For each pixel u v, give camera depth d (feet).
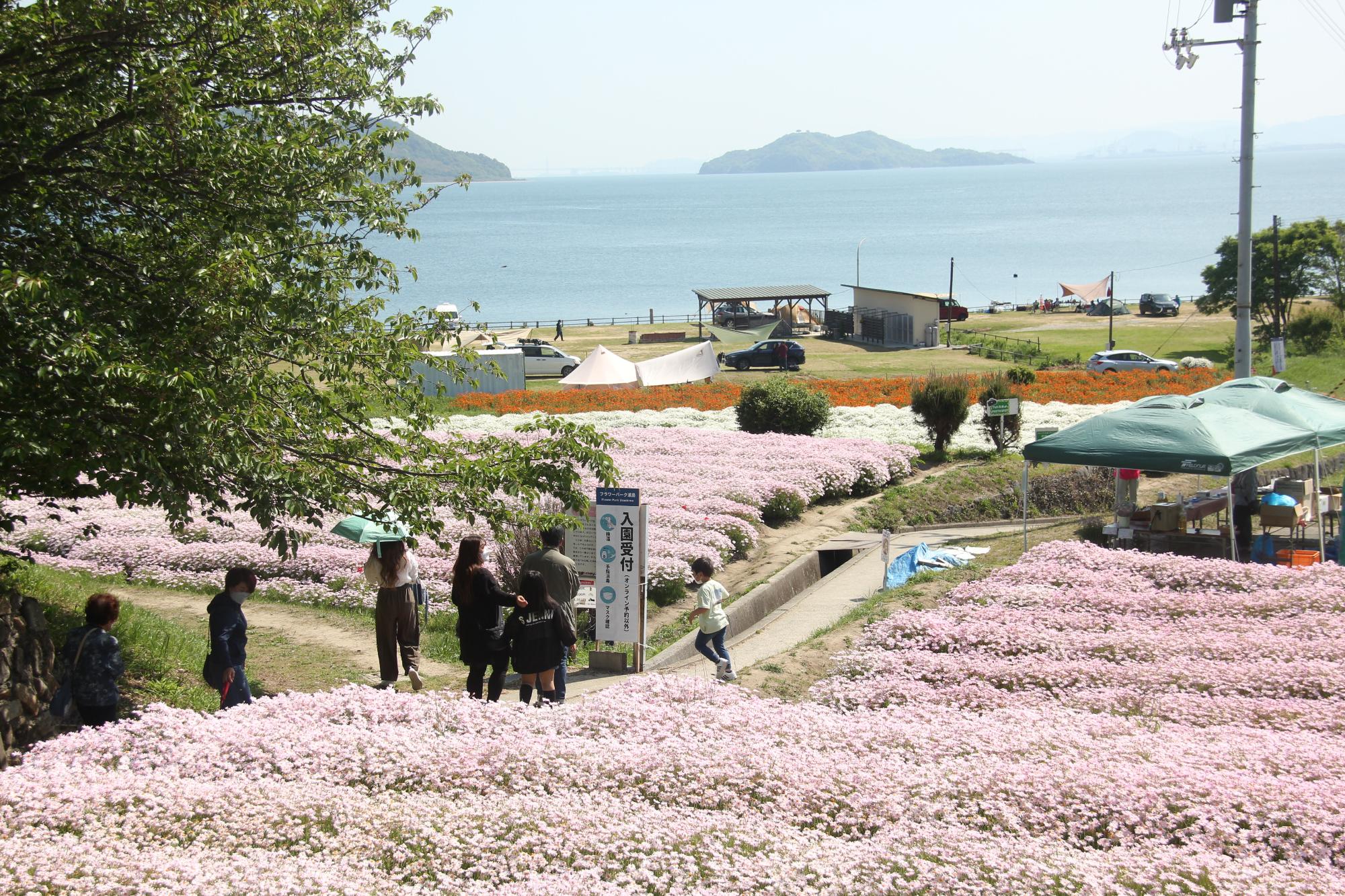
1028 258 583.99
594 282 495.82
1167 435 54.03
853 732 29.73
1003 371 159.84
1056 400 128.16
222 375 32.81
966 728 29.96
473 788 25.95
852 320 241.76
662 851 22.25
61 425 29.63
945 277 497.05
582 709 31.17
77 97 34.47
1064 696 34.40
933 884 20.86
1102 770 25.77
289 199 36.47
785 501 75.66
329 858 21.83
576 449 38.65
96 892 19.53
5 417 29.37
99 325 31.04
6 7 33.96
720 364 192.75
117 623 42.86
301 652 46.37
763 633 50.19
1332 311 178.70
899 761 27.35
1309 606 41.93
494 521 38.19
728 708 31.58
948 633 40.81
